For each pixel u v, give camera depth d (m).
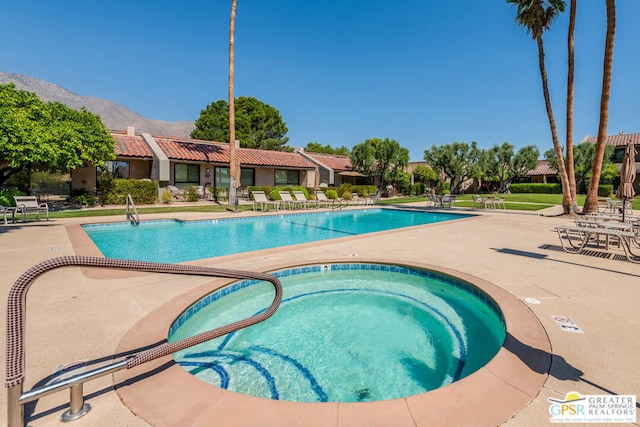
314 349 3.68
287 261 6.20
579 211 14.86
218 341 3.73
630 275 5.36
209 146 23.98
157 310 3.75
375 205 21.88
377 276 6.22
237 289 5.02
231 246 9.41
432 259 6.48
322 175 27.67
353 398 2.87
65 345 2.95
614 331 3.29
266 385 3.03
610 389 2.37
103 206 16.83
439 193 34.84
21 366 1.75
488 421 2.04
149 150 19.86
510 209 19.12
